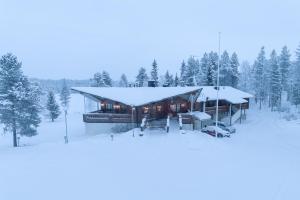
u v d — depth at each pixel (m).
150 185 15.35
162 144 26.59
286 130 44.94
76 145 27.19
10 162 20.81
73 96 155.75
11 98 37.03
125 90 41.84
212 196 13.99
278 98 73.06
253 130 44.25
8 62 37.53
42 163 20.02
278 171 19.02
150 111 39.84
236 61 81.50
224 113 50.66
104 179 16.25
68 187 14.98
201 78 77.00
